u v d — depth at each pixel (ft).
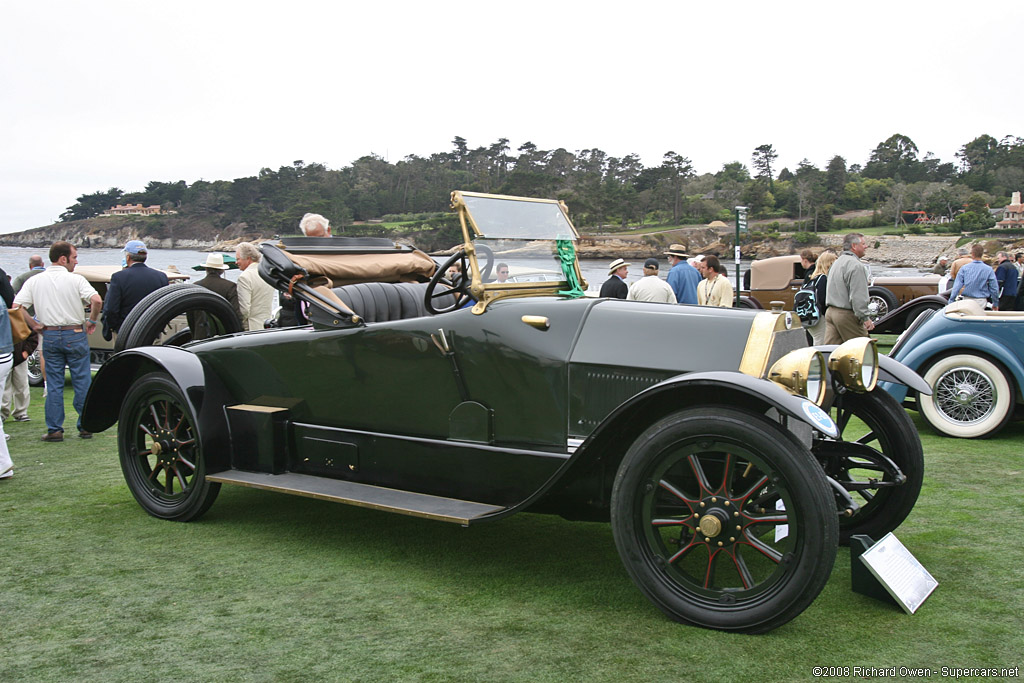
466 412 10.50
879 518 10.94
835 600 9.23
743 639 8.14
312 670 7.55
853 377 9.33
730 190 367.66
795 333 9.87
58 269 19.49
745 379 8.18
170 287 15.81
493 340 10.26
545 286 11.80
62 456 17.94
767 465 8.02
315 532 12.34
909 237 308.81
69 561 10.96
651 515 8.76
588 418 9.77
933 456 17.06
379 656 7.85
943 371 19.35
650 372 9.37
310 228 15.81
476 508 10.09
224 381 12.95
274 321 22.86
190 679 7.39
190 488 12.65
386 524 12.80
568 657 7.77
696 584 8.58
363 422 11.57
